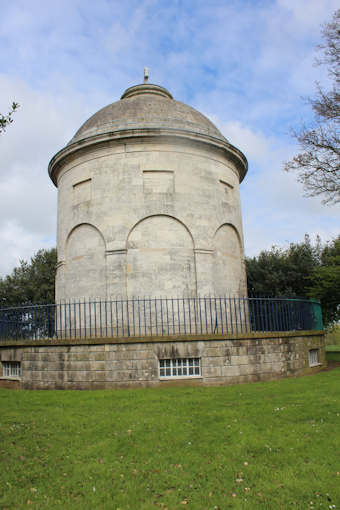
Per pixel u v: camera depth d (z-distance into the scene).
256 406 9.27
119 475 6.05
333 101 17.19
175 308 15.30
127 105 18.38
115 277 15.27
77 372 12.30
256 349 12.86
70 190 17.47
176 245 15.77
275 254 29.06
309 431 7.48
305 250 27.95
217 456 6.59
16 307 14.73
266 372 12.91
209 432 7.62
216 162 17.48
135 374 12.01
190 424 8.09
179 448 6.96
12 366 14.16
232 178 18.44
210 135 16.98
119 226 15.64
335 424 7.82
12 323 14.79
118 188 16.02
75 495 5.54
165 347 12.12
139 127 16.08
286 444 6.94
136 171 16.08
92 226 16.31
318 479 5.72
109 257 15.51
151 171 16.19
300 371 14.09
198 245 15.95
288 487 5.53
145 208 15.77
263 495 5.38
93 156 16.77
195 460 6.47
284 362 13.47
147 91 20.16
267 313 15.91
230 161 18.45
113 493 5.55
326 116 17.42
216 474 6.00
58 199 18.62
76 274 16.58
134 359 12.08
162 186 16.08
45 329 14.20
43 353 12.84
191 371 12.30
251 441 7.09
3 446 7.27
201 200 16.48
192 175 16.53
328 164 17.75
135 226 15.70
